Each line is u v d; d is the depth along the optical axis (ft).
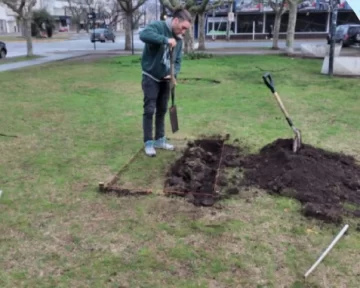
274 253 9.77
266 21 148.87
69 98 29.60
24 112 24.90
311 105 26.68
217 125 21.29
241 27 150.30
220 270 9.11
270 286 8.61
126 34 98.94
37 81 39.47
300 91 32.35
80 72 46.93
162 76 15.49
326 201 12.13
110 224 11.07
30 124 21.84
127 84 36.68
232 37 151.33
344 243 10.21
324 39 144.05
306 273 8.98
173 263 9.36
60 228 10.89
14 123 22.07
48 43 139.44
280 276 8.93
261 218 11.37
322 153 15.43
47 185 13.64
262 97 29.50
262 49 93.91
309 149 15.31
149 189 13.14
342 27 96.89
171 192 12.74
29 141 18.66
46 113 24.57
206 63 56.03
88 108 25.93
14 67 55.21
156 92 15.78
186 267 9.21
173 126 16.63
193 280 8.77
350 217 11.45
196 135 19.43
